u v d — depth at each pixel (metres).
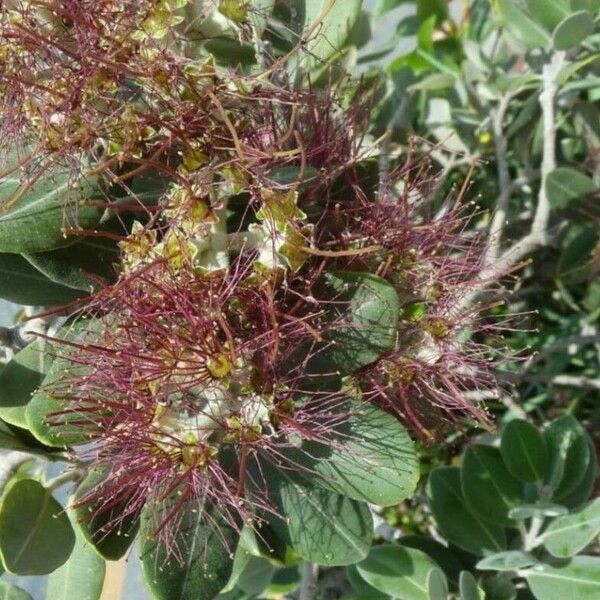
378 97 0.44
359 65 0.54
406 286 0.33
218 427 0.29
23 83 0.29
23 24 0.29
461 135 0.54
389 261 0.32
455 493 0.43
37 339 0.33
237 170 0.29
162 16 0.29
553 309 0.57
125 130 0.29
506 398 0.47
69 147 0.29
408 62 0.58
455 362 0.34
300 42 0.32
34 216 0.30
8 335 0.37
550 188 0.48
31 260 0.31
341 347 0.30
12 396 0.33
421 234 0.34
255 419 0.29
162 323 0.29
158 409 0.28
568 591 0.39
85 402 0.30
